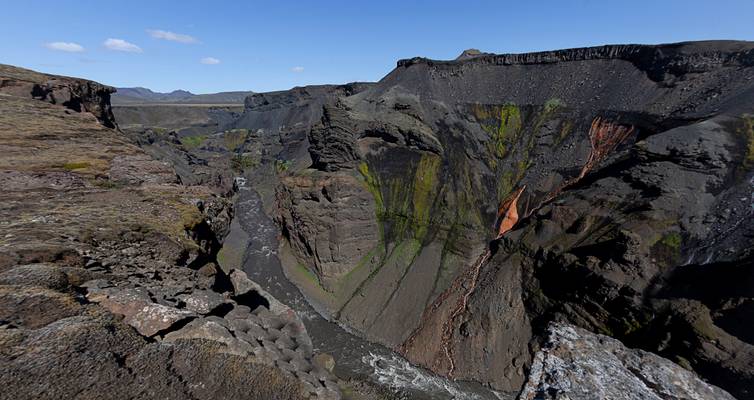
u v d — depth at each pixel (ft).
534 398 30.37
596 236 155.63
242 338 45.50
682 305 118.11
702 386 32.14
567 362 33.50
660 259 132.36
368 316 201.77
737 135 151.33
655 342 121.19
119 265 60.59
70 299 42.34
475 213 225.56
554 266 161.68
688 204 141.49
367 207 246.68
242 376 40.70
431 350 173.37
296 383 43.70
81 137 159.74
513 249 187.01
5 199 82.74
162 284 58.70
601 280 139.64
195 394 36.65
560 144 235.20
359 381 157.17
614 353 35.32
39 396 30.27
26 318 37.73
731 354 102.68
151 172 128.16
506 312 168.76
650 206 148.05
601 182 181.16
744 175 137.18
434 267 209.77
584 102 245.45
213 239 106.32
